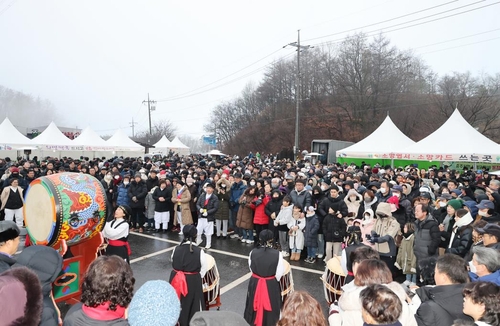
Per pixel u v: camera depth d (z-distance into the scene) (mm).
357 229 5844
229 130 70062
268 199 9047
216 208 8977
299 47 29359
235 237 10180
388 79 43156
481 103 38906
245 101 67812
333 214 7453
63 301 5473
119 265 2486
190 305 4289
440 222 7207
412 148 16797
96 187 5270
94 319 2275
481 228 4832
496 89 40469
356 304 2762
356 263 3400
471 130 16328
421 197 7320
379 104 42969
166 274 6969
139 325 1888
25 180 11320
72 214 4770
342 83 45250
